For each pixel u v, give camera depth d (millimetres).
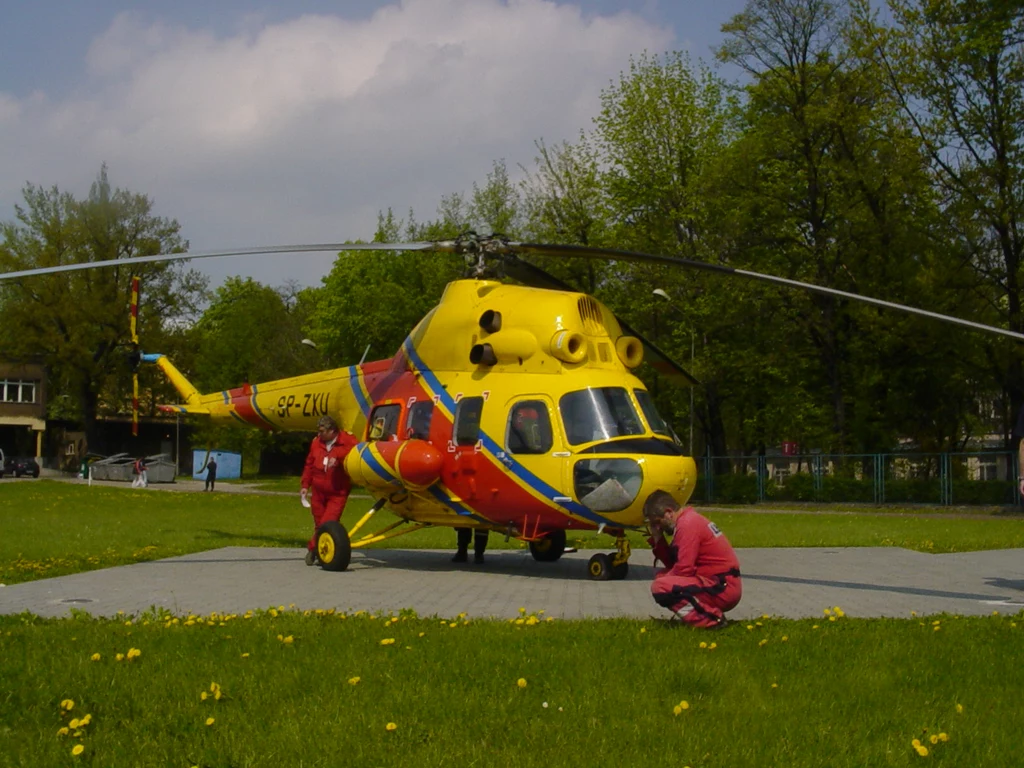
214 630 8422
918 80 40312
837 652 7520
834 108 43281
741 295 44844
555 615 9781
